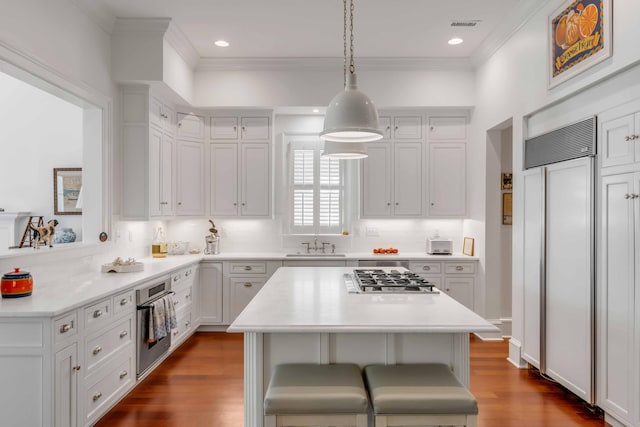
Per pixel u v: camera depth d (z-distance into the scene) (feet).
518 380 11.22
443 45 14.76
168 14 12.37
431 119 16.70
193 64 15.69
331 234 18.01
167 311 11.57
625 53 7.92
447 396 5.57
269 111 16.67
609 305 8.54
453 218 16.72
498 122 13.89
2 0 8.46
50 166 16.34
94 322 8.45
